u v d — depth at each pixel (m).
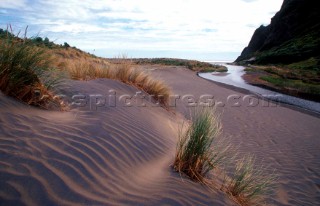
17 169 2.28
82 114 4.19
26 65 4.07
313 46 59.53
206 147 3.50
